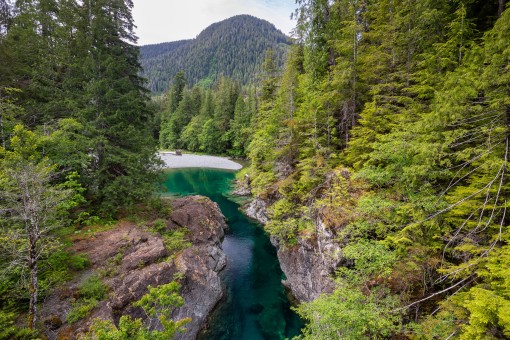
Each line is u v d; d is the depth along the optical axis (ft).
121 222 53.52
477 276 21.34
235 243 70.79
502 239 20.98
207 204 76.59
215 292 46.65
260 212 84.12
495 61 21.20
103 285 34.88
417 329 22.53
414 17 42.04
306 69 68.90
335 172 45.91
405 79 43.39
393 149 31.19
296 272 49.60
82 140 48.08
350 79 49.96
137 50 63.46
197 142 227.20
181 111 240.12
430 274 26.61
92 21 55.88
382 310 24.67
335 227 37.58
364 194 37.24
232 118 218.79
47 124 48.24
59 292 32.94
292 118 62.13
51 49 56.08
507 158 22.52
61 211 35.91
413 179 28.73
